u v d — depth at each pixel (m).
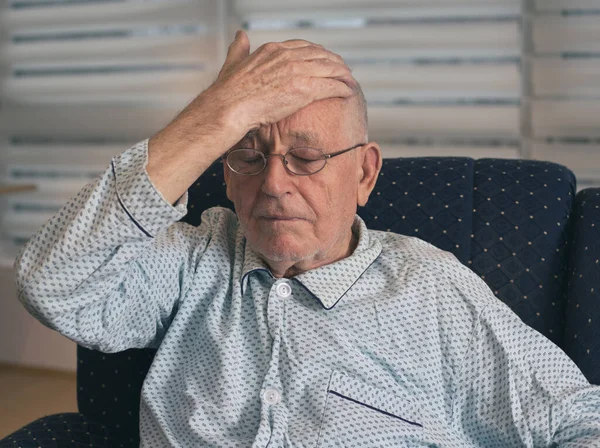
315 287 1.40
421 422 1.37
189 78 3.12
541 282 1.55
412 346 1.40
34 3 3.30
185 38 3.10
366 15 2.88
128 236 1.23
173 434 1.36
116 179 1.23
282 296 1.41
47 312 1.24
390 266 1.48
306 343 1.37
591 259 1.50
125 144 3.32
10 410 2.96
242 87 1.28
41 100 3.36
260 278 1.45
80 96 3.30
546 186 1.63
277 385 1.35
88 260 1.23
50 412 2.94
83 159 3.36
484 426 1.38
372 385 1.36
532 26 2.72
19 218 3.47
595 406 1.36
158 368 1.42
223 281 1.46
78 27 3.24
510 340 1.39
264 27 3.03
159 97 3.19
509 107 2.81
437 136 2.92
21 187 3.16
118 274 1.28
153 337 1.45
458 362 1.39
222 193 1.72
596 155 2.75
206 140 1.25
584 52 2.70
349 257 1.45
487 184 1.65
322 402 1.33
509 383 1.36
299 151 1.32
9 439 1.41
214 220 1.57
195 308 1.45
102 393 1.62
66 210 1.25
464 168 1.70
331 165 1.34
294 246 1.34
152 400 1.40
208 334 1.41
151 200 1.21
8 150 3.46
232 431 1.33
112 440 1.53
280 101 1.28
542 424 1.33
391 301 1.41
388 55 2.89
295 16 2.97
